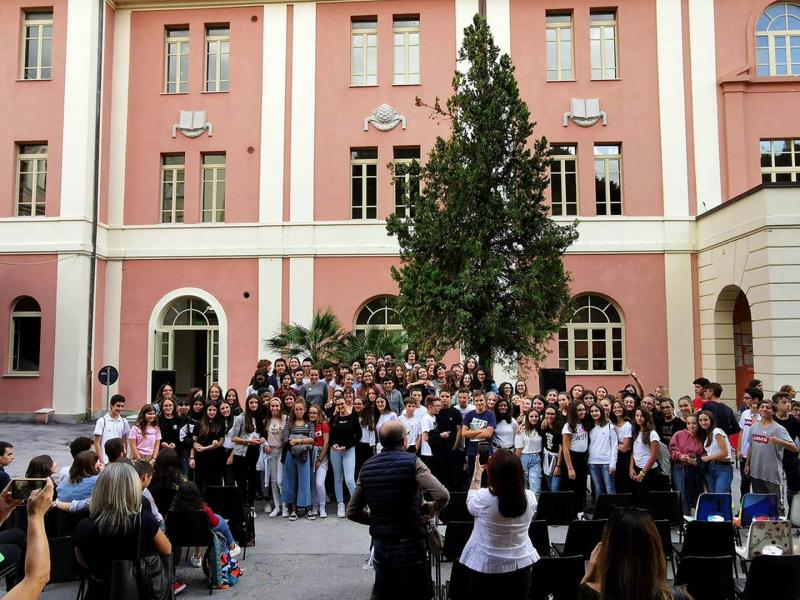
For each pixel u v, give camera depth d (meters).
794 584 4.52
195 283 18.47
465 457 8.97
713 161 17.66
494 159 11.98
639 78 18.08
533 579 4.48
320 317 14.90
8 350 17.70
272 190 18.47
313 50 18.73
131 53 19.12
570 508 6.78
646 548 2.75
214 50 19.28
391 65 18.56
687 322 17.38
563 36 18.52
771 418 7.93
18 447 13.56
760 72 18.03
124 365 18.36
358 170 18.66
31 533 2.44
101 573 4.05
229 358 18.19
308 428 8.86
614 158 18.17
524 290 11.44
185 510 5.96
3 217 17.95
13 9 18.41
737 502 9.48
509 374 16.98
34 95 18.19
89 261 17.81
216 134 18.77
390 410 9.34
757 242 14.02
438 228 11.80
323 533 8.04
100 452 8.84
